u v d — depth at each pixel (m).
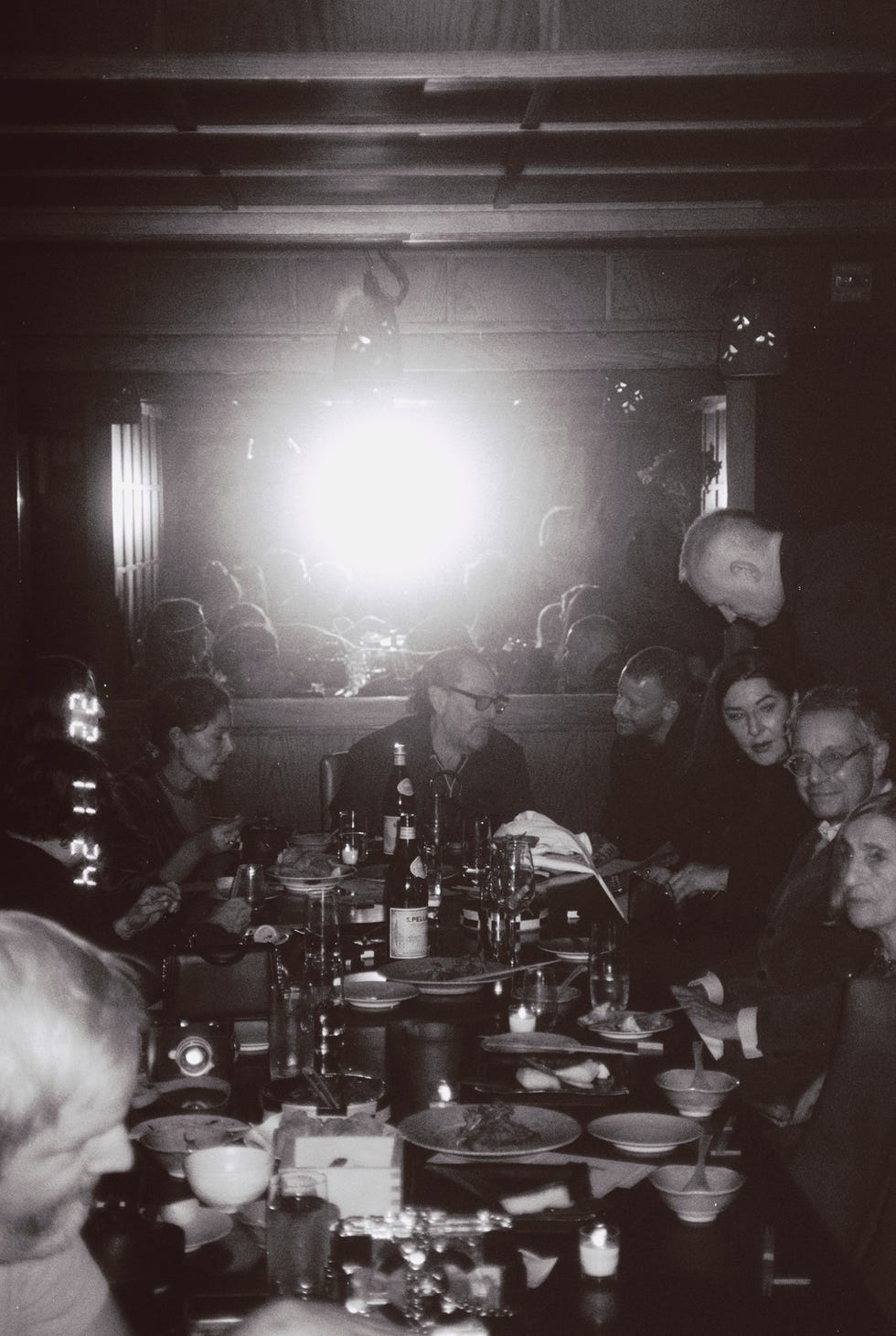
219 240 4.86
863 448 5.25
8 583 5.28
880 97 3.48
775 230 4.88
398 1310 1.29
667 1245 1.43
